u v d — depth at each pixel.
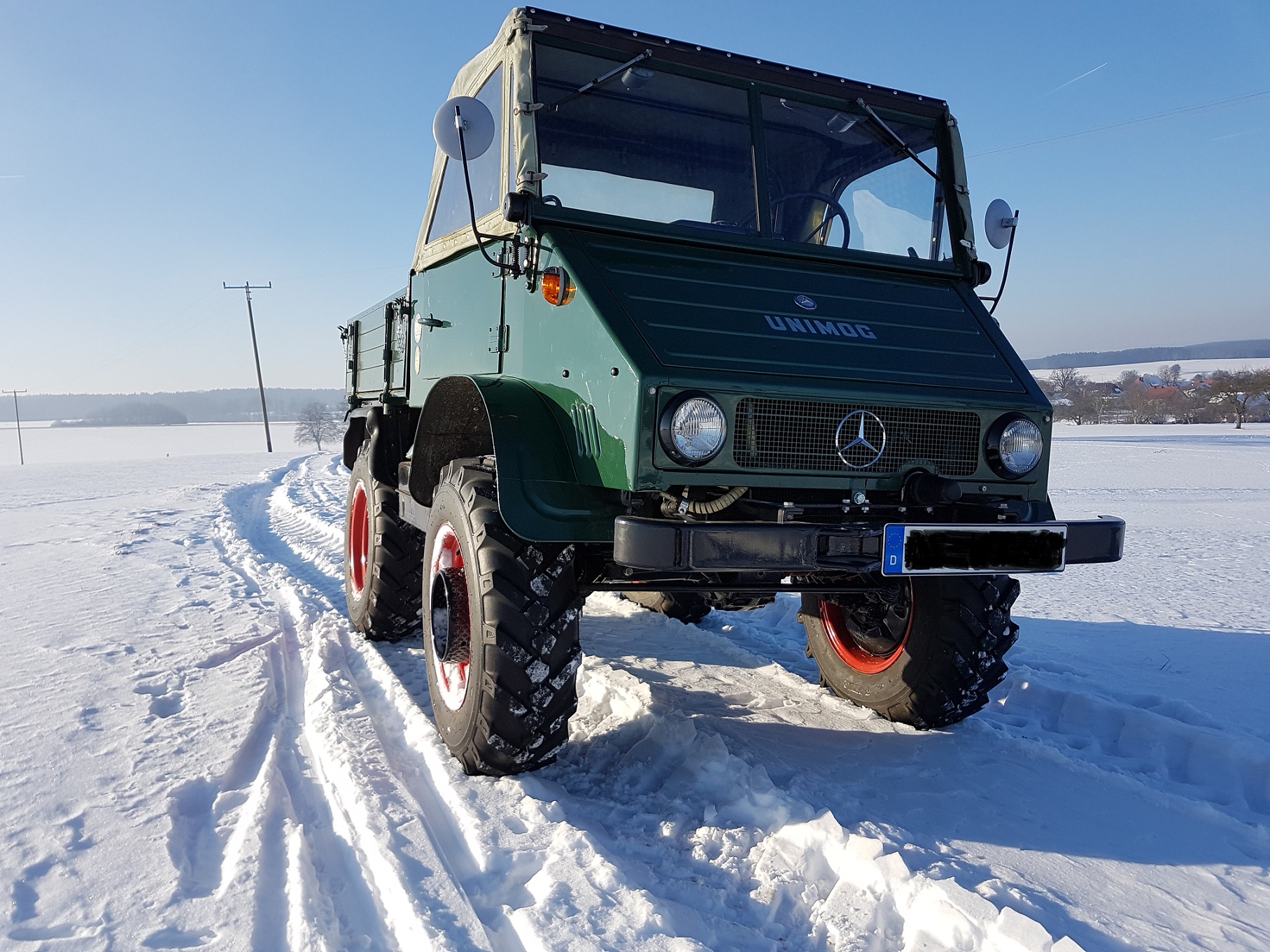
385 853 2.32
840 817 2.71
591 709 3.79
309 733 3.42
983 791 3.02
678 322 2.75
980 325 3.39
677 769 3.08
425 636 3.36
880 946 2.06
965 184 3.90
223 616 5.52
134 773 2.94
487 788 2.79
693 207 3.35
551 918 2.01
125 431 145.88
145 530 10.56
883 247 3.73
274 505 14.62
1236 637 5.48
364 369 5.70
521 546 2.80
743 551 2.42
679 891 2.25
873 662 3.84
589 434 2.69
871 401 2.75
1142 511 14.19
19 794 2.76
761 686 4.22
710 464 2.55
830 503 2.84
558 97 3.20
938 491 2.68
